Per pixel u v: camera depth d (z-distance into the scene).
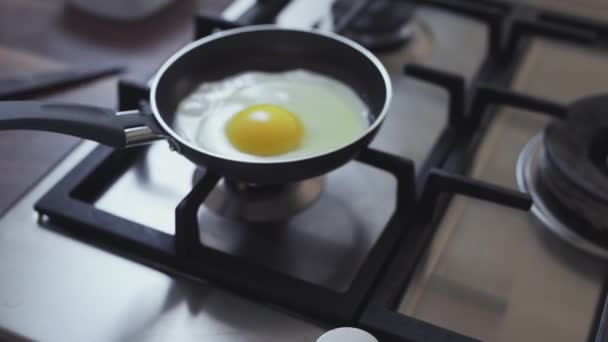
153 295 0.55
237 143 0.58
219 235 0.58
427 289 0.56
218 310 0.54
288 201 0.60
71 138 0.64
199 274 0.55
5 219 0.58
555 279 0.57
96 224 0.56
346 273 0.57
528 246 0.59
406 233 0.58
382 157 0.58
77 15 0.78
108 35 0.76
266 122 0.57
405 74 0.66
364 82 0.61
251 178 0.53
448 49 0.74
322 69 0.63
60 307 0.54
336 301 0.53
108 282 0.55
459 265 0.58
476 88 0.65
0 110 0.51
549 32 0.71
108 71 0.71
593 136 0.61
